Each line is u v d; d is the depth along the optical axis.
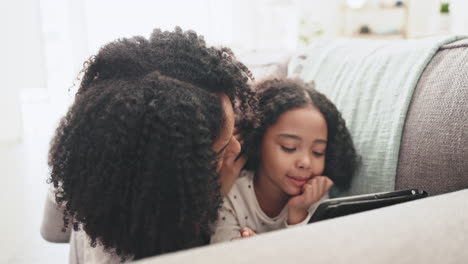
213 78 0.47
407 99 0.63
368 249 0.29
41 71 2.92
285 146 0.66
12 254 1.33
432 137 0.57
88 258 0.59
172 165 0.39
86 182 0.41
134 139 0.39
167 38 0.50
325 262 0.28
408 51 0.70
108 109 0.39
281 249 0.29
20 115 2.83
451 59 0.61
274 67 1.08
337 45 0.93
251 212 0.69
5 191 1.86
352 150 0.69
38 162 2.31
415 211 0.36
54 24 3.00
